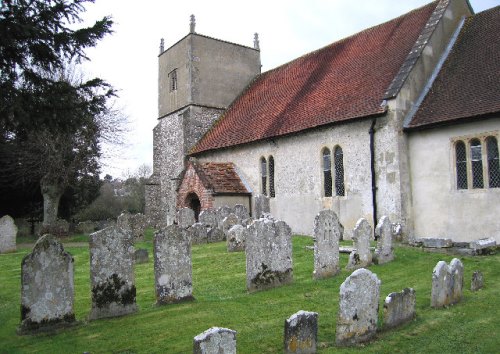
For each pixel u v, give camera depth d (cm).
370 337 732
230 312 859
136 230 2066
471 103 1506
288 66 2667
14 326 817
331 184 1878
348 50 2253
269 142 2161
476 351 690
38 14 784
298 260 1355
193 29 2855
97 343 718
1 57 781
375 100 1727
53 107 845
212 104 2891
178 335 746
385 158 1655
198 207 2406
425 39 1767
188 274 947
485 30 1781
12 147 2453
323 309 866
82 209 3441
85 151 2586
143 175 6109
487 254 1320
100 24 834
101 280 843
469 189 1496
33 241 2502
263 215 1819
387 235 1292
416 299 919
